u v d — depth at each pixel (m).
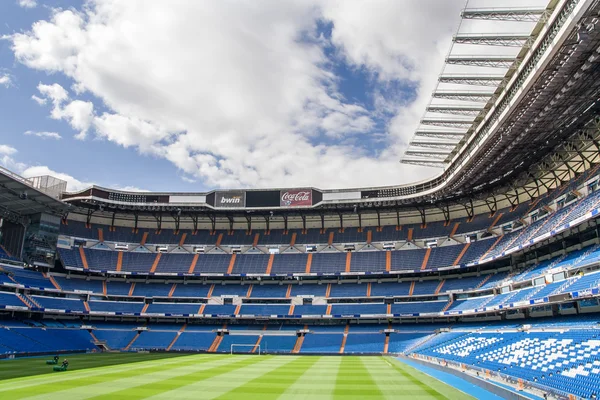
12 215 84.00
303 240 98.00
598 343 37.84
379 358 70.00
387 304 83.88
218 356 72.44
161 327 87.75
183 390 36.06
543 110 46.53
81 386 37.19
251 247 97.81
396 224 96.88
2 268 77.00
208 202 92.06
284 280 94.31
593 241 56.53
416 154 67.88
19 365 53.12
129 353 76.38
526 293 60.94
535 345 47.66
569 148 60.56
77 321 85.12
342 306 85.38
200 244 98.75
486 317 75.06
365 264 90.00
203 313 86.19
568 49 36.47
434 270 82.62
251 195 92.31
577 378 33.66
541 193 74.81
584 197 57.12
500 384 39.12
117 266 91.31
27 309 74.50
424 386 39.34
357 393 35.59
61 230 91.62
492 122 51.09
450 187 75.00
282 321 87.88
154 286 93.25
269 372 49.50
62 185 88.00
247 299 89.62
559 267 56.69
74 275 89.12
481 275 81.69
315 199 90.38
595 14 32.28
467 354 56.97
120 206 91.69
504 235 77.56
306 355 75.81
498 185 77.19
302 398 33.31
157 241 99.00
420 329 80.38
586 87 42.28
